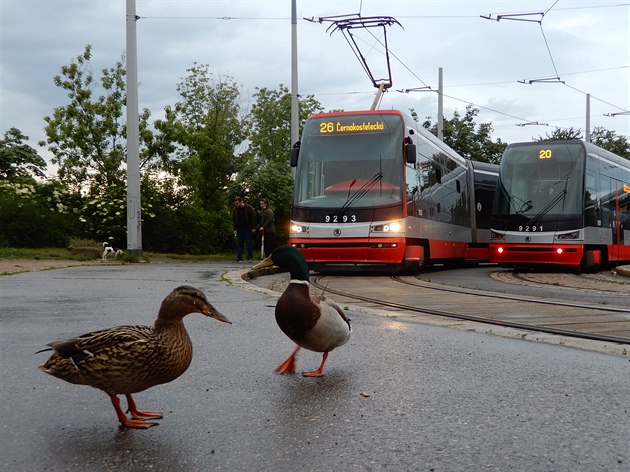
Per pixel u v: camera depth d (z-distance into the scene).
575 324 8.21
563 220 19.58
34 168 38.47
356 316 8.71
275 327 7.55
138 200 21.36
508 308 9.93
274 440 3.70
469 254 25.20
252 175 31.70
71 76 29.64
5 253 20.20
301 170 17.45
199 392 4.70
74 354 3.57
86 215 26.89
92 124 29.78
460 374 5.31
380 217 16.55
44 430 3.84
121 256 21.75
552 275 18.77
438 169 20.83
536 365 5.65
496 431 3.87
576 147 20.27
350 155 17.20
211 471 3.24
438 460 3.40
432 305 10.34
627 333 7.52
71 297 10.27
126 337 3.56
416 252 17.48
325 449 3.55
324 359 5.27
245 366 5.54
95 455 3.45
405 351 6.24
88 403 4.40
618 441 3.69
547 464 3.34
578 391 4.78
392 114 17.50
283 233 31.59
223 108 42.09
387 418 4.12
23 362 5.59
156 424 3.96
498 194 20.55
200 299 3.68
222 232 31.16
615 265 23.39
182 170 29.95
